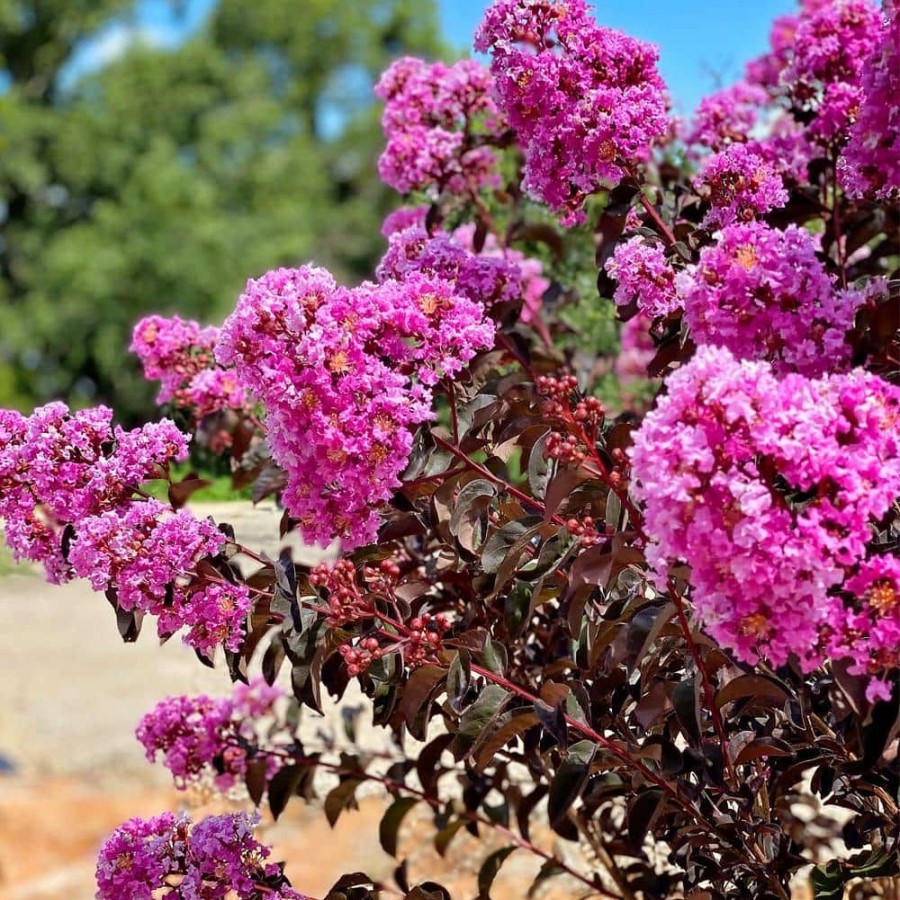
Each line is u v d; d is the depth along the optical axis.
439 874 1.51
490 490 0.93
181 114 8.59
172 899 0.98
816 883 0.95
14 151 8.06
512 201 1.37
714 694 0.89
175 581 0.91
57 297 7.79
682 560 0.79
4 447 0.94
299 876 1.53
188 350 1.22
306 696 0.91
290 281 0.89
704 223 0.99
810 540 0.74
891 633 0.75
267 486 1.15
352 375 0.88
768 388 0.75
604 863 1.18
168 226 7.95
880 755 0.77
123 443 0.93
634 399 1.49
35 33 9.06
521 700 0.96
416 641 0.89
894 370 0.88
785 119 1.32
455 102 1.27
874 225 1.14
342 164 10.08
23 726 1.81
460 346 0.91
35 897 1.58
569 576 0.90
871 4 1.13
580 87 0.96
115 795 1.79
